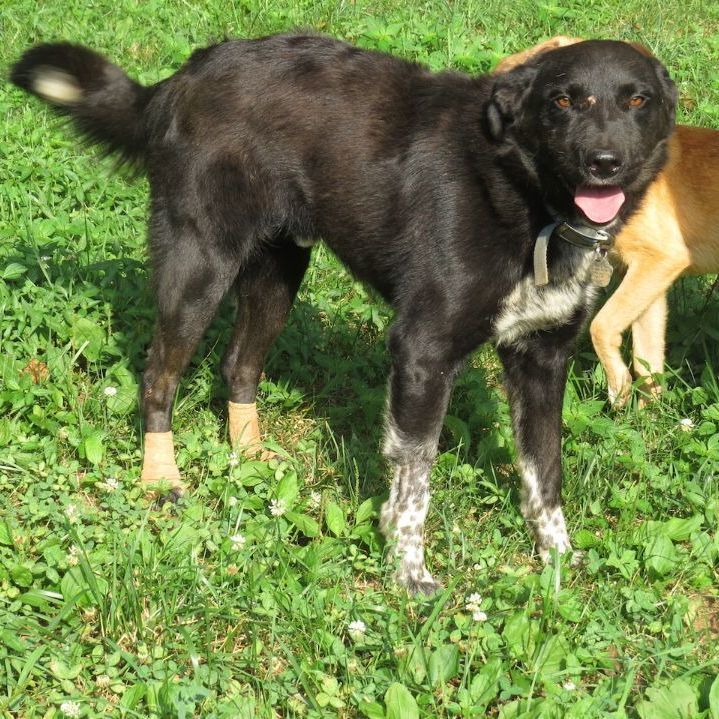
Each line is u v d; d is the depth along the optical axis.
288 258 6.40
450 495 6.04
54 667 4.60
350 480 6.19
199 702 4.52
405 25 12.20
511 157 5.21
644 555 5.55
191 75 5.93
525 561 5.84
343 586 5.36
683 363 7.74
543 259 5.24
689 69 11.78
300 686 4.69
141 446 6.32
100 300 7.30
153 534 5.60
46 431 6.18
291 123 5.72
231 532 5.55
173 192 5.95
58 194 8.80
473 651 4.79
